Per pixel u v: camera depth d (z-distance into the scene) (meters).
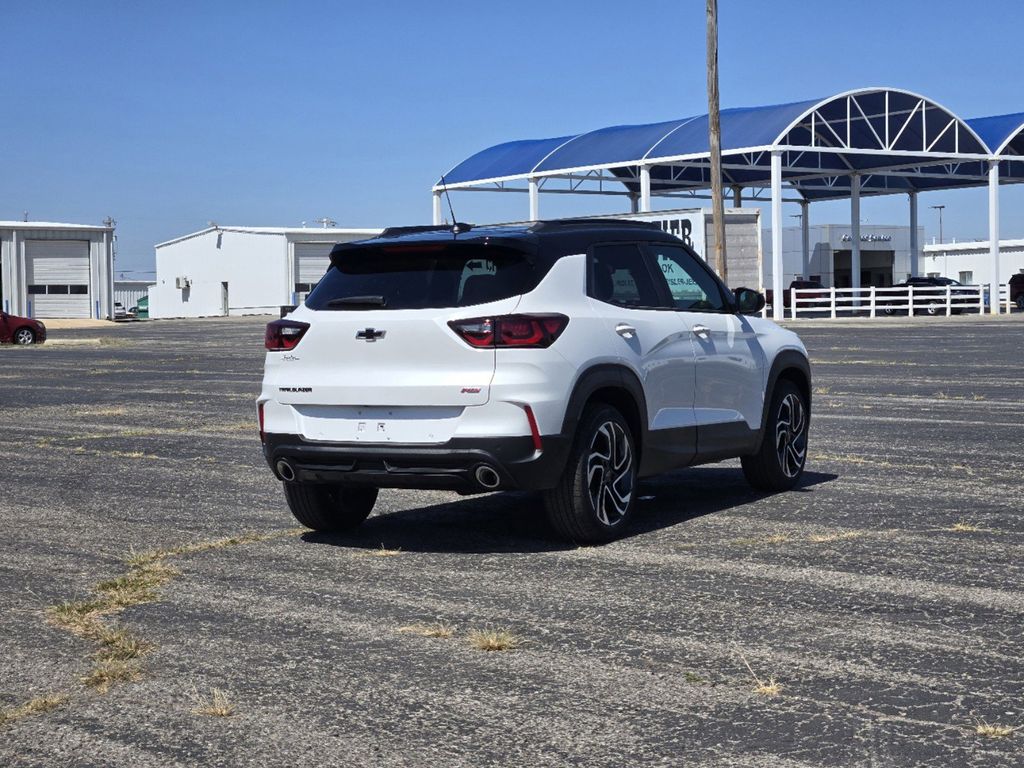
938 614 5.68
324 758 4.09
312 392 7.27
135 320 78.06
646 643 5.31
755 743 4.16
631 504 7.63
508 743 4.20
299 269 79.19
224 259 82.94
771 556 6.93
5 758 4.15
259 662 5.14
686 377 8.10
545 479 7.02
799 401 9.25
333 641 5.42
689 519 8.09
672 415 7.99
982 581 6.27
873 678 4.80
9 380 22.67
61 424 14.74
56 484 10.04
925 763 3.96
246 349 33.72
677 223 40.47
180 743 4.25
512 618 5.75
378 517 8.41
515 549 7.27
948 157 47.75
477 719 4.43
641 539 7.48
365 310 7.21
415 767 4.01
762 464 8.96
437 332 6.99
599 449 7.40
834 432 12.48
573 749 4.13
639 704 4.55
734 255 40.44
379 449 7.07
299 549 7.39
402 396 7.03
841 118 46.81
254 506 8.92
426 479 7.04
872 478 9.62
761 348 8.88
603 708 4.52
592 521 7.27
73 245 70.44
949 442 11.57
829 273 71.75
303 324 7.35
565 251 7.40
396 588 6.36
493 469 6.92
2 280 68.94
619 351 7.48
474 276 7.13
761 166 48.31
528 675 4.91
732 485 9.45
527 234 7.28
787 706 4.50
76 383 21.62
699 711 4.47
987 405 14.91
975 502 8.47
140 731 4.37
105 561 7.12
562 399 7.05
